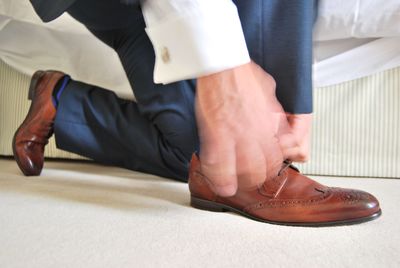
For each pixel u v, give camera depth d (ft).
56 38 3.59
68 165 3.70
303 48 1.95
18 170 3.33
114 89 3.53
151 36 1.62
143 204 2.14
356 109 3.26
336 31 2.89
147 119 2.94
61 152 3.92
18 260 1.32
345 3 2.75
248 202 1.87
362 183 3.00
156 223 1.77
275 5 1.95
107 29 2.41
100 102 3.06
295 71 1.96
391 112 3.21
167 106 2.61
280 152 1.82
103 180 2.91
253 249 1.45
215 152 1.73
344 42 3.11
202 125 1.73
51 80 3.07
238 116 1.63
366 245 1.51
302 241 1.55
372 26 2.82
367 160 3.29
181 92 2.55
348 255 1.40
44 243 1.48
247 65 1.62
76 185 2.66
